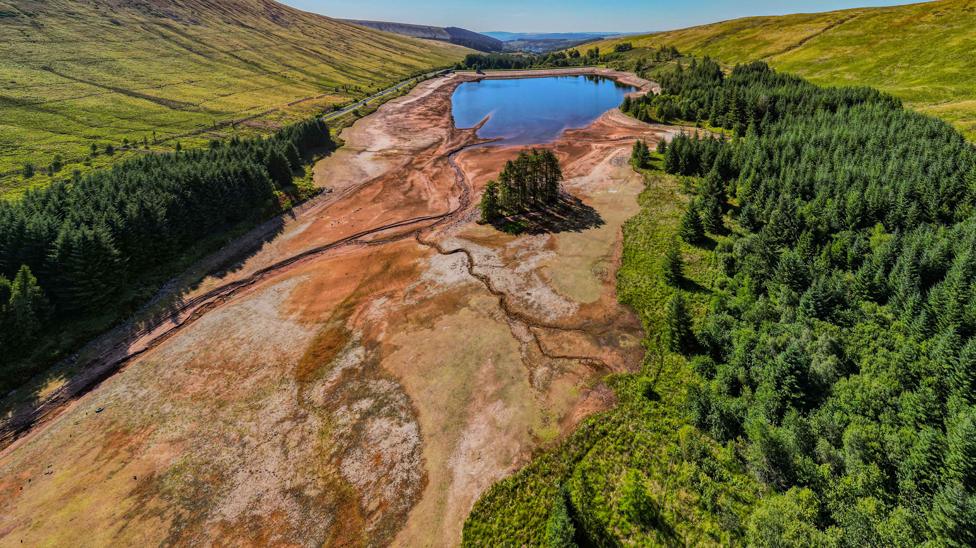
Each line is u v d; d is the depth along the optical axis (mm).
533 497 29859
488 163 102250
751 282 46188
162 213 59500
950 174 55438
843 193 58469
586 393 38281
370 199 84438
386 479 32062
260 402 39281
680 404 35281
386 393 39500
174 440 36000
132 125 118812
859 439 26391
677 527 26625
